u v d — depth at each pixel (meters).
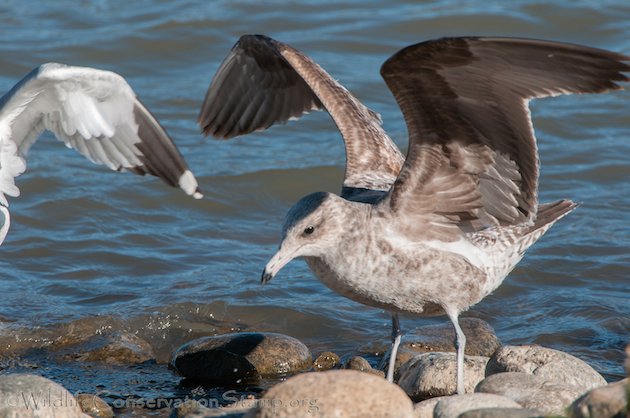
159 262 16.42
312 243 10.84
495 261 11.49
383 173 12.39
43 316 14.35
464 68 9.95
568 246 16.47
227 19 25.95
